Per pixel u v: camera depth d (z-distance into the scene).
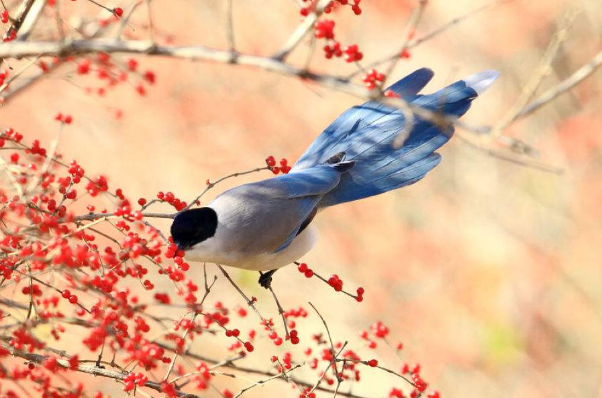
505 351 15.51
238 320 14.38
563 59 17.05
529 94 6.06
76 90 15.84
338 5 6.01
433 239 16.42
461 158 17.06
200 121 16.80
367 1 16.78
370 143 8.28
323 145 8.41
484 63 17.05
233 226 6.98
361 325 15.71
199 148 16.81
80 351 8.26
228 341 13.30
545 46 16.98
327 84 4.32
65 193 5.81
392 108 8.41
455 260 16.30
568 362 15.52
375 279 16.17
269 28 16.58
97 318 5.34
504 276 16.08
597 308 15.82
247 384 12.77
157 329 9.04
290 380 6.09
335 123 8.52
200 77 16.72
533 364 15.48
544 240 16.34
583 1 16.59
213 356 12.88
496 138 4.60
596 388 15.23
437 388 15.19
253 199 7.19
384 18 16.81
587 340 15.66
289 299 15.58
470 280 16.09
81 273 5.60
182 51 4.44
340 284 6.84
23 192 5.39
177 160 16.75
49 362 5.32
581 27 16.94
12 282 5.28
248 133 16.92
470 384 15.34
